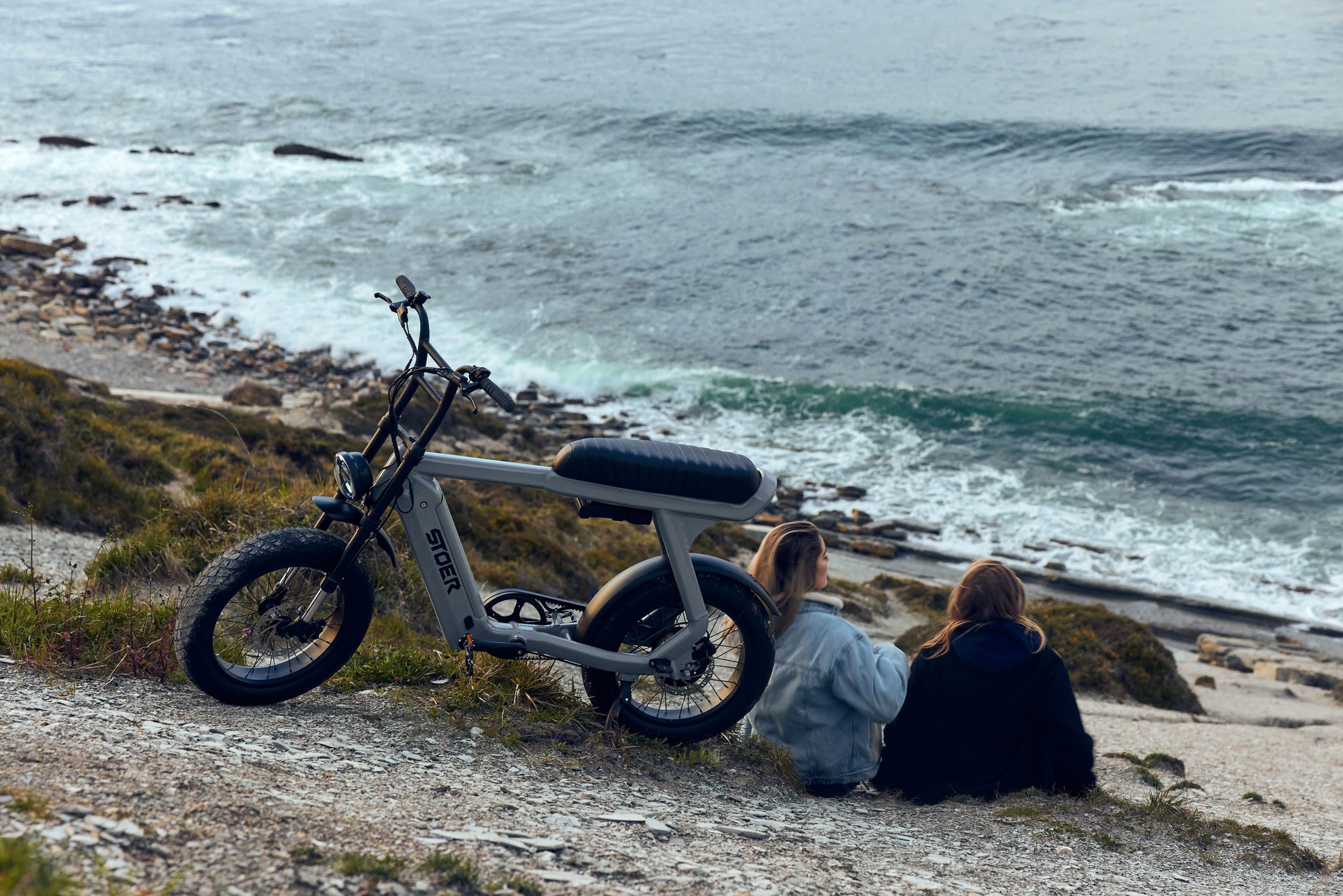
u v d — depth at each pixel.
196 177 58.72
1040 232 50.50
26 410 11.23
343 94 86.12
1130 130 68.62
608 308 41.28
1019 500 27.66
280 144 68.12
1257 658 18.86
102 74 95.38
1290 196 55.16
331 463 16.12
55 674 3.71
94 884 1.94
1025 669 4.07
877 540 25.17
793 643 4.04
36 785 2.39
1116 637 14.59
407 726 3.71
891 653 4.08
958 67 97.88
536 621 4.00
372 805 2.81
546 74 95.88
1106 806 4.24
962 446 30.78
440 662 4.30
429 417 27.30
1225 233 49.56
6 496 9.28
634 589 3.80
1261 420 31.45
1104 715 11.64
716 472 3.66
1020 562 24.33
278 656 3.74
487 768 3.45
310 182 59.22
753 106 77.56
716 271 45.56
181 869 2.11
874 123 71.81
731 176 61.75
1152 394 33.28
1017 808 3.95
